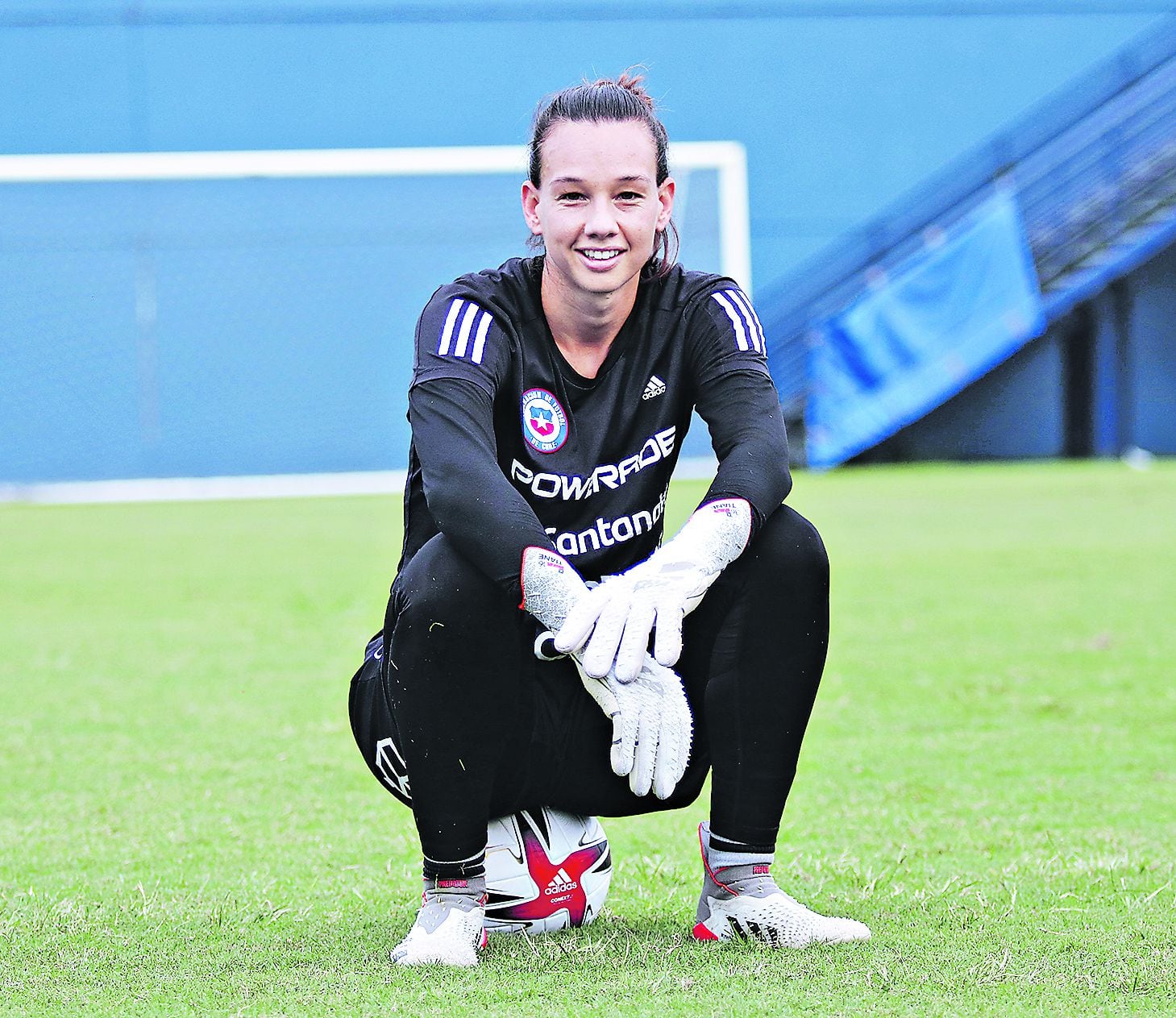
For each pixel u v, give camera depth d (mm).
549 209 7574
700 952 7559
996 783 12492
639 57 60500
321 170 50156
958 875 9391
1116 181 56781
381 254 54938
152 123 59250
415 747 7402
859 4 60531
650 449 8047
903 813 11430
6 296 53406
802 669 7590
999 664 18312
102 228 53875
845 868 9602
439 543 7320
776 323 59469
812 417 52688
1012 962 7172
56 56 58750
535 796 8031
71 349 53562
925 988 6773
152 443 53844
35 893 9289
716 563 7254
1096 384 57031
